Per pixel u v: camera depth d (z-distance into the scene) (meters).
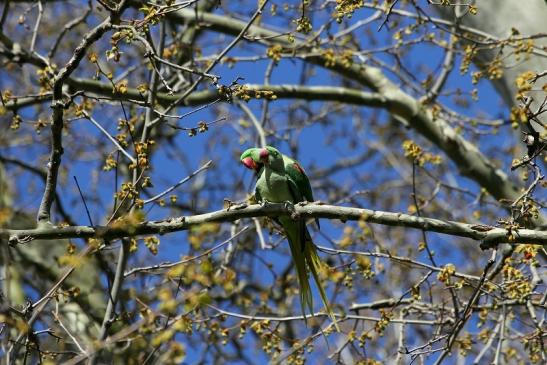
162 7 9.99
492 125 15.30
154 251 10.27
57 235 9.65
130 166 9.70
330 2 13.80
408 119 15.48
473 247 19.44
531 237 9.57
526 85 9.88
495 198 14.81
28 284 15.59
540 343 10.89
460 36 12.54
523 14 13.23
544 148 9.80
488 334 12.03
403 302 11.52
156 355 10.52
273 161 11.39
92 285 15.09
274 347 11.22
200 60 14.50
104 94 14.26
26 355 9.42
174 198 9.91
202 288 9.38
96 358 10.10
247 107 16.78
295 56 14.14
